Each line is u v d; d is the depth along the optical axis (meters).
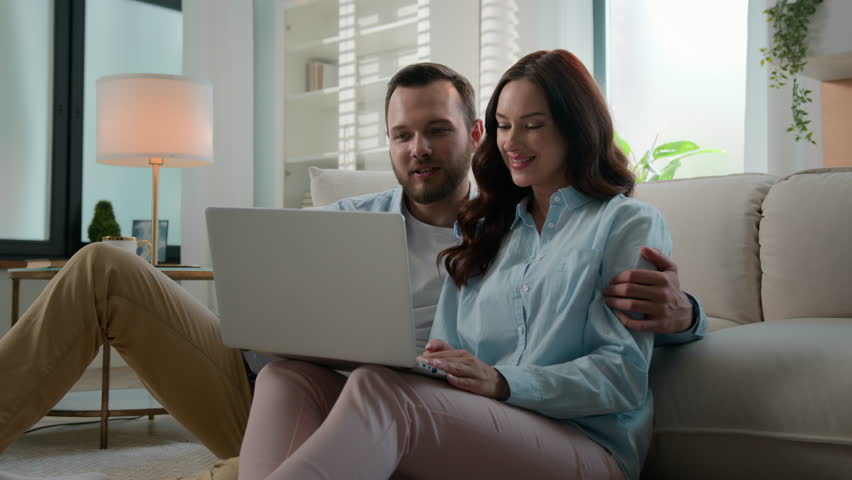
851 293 1.41
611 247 1.21
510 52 3.47
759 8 3.07
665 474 1.25
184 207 4.16
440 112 1.60
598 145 1.30
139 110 2.90
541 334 1.22
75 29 4.21
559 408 1.10
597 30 3.67
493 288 1.32
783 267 1.50
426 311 1.58
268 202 4.49
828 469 1.08
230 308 1.13
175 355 1.59
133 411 2.30
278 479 0.88
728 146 3.32
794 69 2.73
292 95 4.27
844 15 2.60
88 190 4.27
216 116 4.24
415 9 3.81
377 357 1.03
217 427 1.66
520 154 1.31
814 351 1.15
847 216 1.44
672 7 3.47
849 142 2.86
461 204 1.67
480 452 1.03
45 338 1.50
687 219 1.69
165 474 1.95
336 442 0.92
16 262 3.76
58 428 2.60
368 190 2.29
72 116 4.20
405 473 1.03
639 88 3.57
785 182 1.58
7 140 4.00
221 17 4.28
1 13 3.99
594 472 1.11
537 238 1.34
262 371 1.17
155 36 4.54
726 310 1.61
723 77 3.33
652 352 1.30
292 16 4.29
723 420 1.18
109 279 1.55
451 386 1.07
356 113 4.01
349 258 1.02
